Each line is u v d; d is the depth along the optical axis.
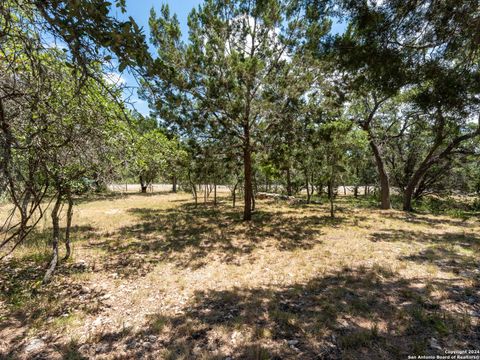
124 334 2.83
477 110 3.26
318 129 8.39
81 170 3.87
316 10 3.20
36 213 10.94
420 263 4.93
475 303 3.26
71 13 1.21
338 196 24.88
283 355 2.43
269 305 3.42
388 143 15.71
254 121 8.81
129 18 1.27
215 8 8.09
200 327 2.94
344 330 2.78
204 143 9.27
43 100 2.02
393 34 2.99
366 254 5.58
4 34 1.67
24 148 2.01
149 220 10.57
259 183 27.64
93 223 9.82
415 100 3.38
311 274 4.49
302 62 7.58
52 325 3.02
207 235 7.76
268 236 7.52
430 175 16.95
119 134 3.32
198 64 7.48
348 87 3.81
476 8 2.60
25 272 4.69
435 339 2.55
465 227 8.70
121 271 4.77
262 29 8.20
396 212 12.66
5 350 2.56
